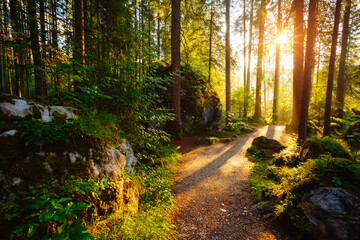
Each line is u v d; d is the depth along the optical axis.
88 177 2.55
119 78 4.94
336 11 8.12
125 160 3.88
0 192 1.73
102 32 4.91
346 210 2.86
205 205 4.47
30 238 1.71
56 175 2.21
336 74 18.03
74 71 3.39
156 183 4.69
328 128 8.82
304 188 3.53
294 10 9.44
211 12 15.46
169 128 10.60
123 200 3.14
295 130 12.59
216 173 6.47
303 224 3.12
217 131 13.35
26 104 2.39
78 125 2.78
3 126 2.05
